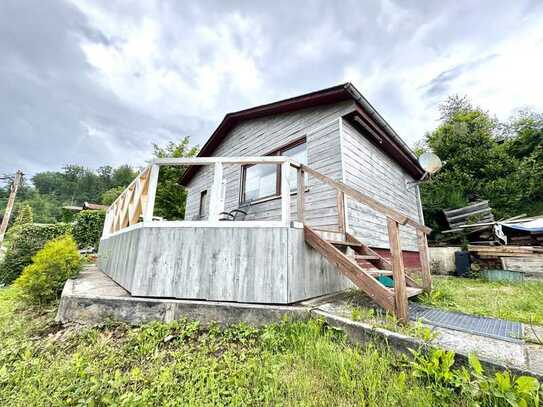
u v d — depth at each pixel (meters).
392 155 6.34
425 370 1.52
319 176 3.02
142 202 3.41
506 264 6.07
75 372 1.78
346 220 4.13
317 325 2.26
